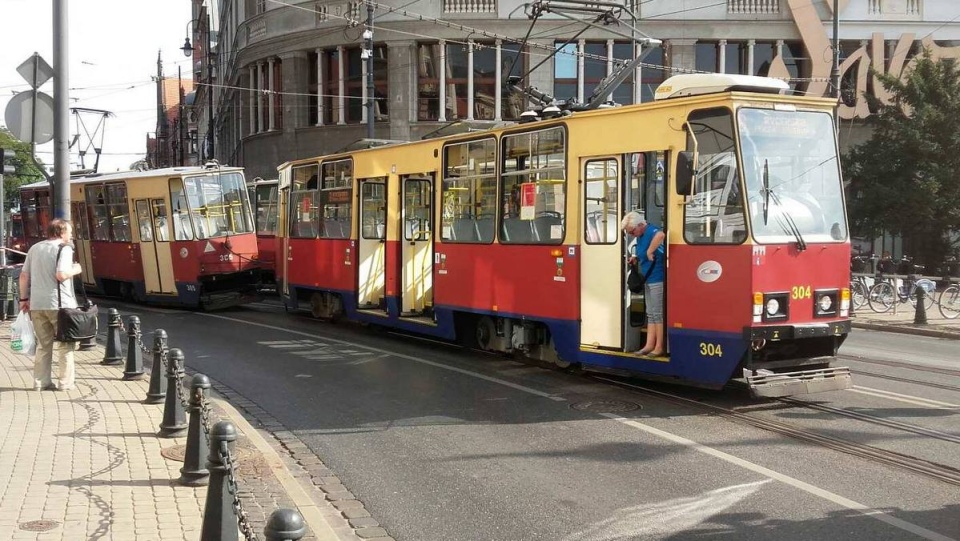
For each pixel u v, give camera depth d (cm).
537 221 1146
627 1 2944
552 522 583
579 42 3053
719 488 648
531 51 3066
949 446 760
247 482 657
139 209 2189
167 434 769
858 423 849
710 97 924
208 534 475
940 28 3089
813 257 923
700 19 3036
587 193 1069
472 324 1345
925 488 644
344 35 3238
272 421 890
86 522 539
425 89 3195
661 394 1001
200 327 1702
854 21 3059
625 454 746
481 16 3086
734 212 900
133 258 2223
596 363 1055
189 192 2048
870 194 2689
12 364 1170
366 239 1598
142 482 630
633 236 1005
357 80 3297
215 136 5934
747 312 884
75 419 833
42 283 970
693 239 935
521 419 884
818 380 910
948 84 2664
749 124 912
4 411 866
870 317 2002
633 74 2988
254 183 2630
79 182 2456
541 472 699
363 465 729
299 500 616
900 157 2688
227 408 930
